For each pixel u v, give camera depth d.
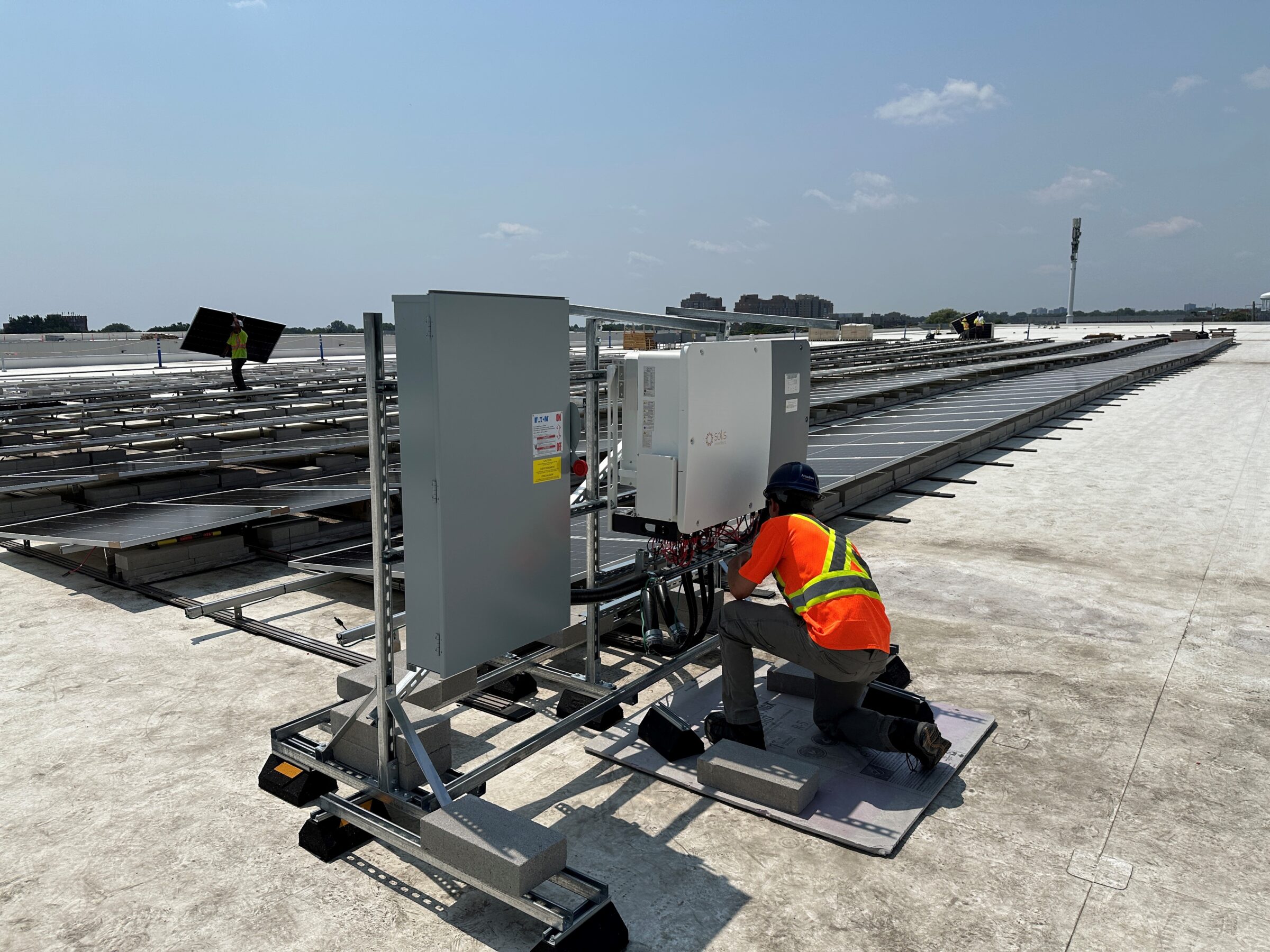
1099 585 6.55
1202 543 7.74
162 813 3.51
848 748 3.99
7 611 6.07
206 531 7.22
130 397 17.67
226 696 4.62
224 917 2.87
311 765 3.54
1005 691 4.66
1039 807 3.52
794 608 3.64
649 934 2.78
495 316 3.22
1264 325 92.00
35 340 74.44
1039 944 2.71
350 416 13.54
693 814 3.51
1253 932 2.76
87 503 9.10
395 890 3.04
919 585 6.59
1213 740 4.09
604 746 4.07
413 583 3.27
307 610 6.08
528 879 2.72
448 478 3.12
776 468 4.79
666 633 4.65
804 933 2.77
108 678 4.87
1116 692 4.63
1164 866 3.12
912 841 3.29
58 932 2.79
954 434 10.69
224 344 19.81
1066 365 27.89
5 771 3.84
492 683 4.23
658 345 5.14
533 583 3.60
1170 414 17.22
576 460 3.74
